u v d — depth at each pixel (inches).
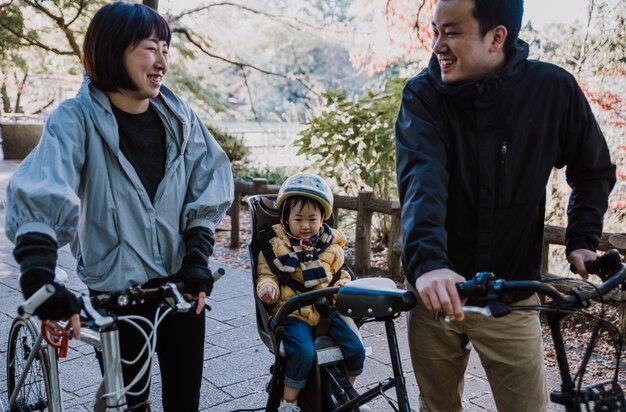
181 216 94.7
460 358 93.6
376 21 320.5
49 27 419.2
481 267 85.0
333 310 103.7
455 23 79.0
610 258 80.3
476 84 80.7
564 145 87.8
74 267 246.1
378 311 82.0
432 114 83.7
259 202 112.7
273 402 102.5
